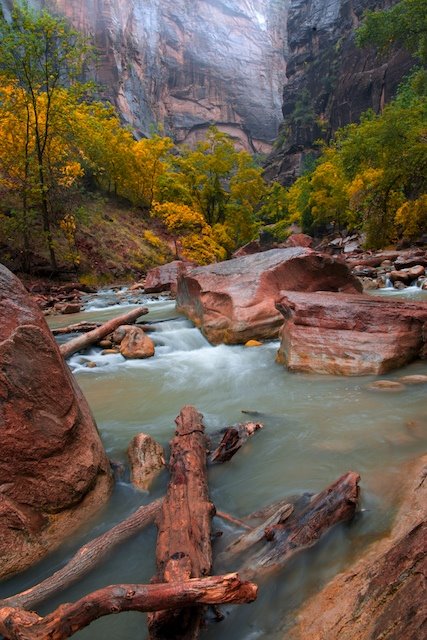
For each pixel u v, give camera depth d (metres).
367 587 1.88
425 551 1.85
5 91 19.27
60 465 2.83
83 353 7.86
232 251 38.53
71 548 2.65
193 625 1.88
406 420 3.98
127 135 33.38
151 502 2.96
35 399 2.84
